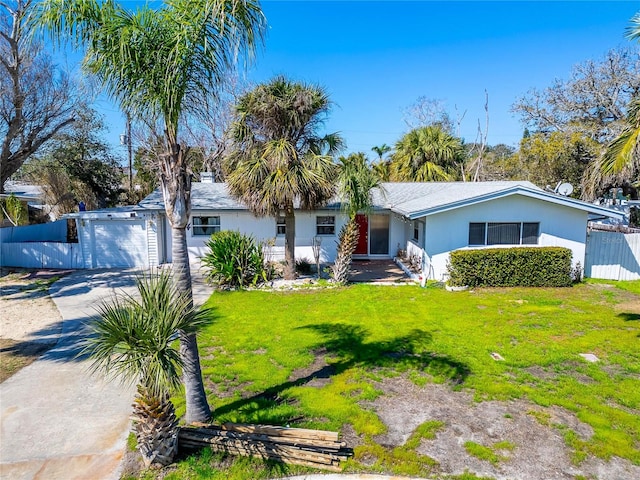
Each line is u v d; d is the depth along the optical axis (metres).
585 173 19.30
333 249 16.94
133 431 4.87
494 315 9.60
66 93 17.59
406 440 4.88
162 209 15.73
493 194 12.45
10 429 5.20
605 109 22.72
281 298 11.30
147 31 4.50
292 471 4.39
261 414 5.36
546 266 12.30
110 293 11.97
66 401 5.89
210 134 25.61
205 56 4.76
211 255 13.12
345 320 9.27
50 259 15.84
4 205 19.98
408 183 20.64
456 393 5.99
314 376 6.51
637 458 4.54
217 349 7.64
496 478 4.25
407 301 10.89
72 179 23.81
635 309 10.09
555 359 7.12
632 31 8.26
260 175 11.59
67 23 4.39
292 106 11.88
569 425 5.18
